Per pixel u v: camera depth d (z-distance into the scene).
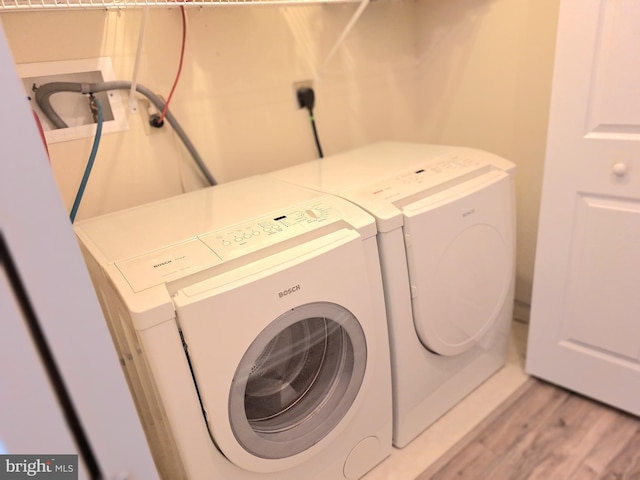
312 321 1.13
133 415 0.47
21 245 0.37
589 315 1.48
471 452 1.44
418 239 1.25
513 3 1.72
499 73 1.84
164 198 1.54
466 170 1.45
